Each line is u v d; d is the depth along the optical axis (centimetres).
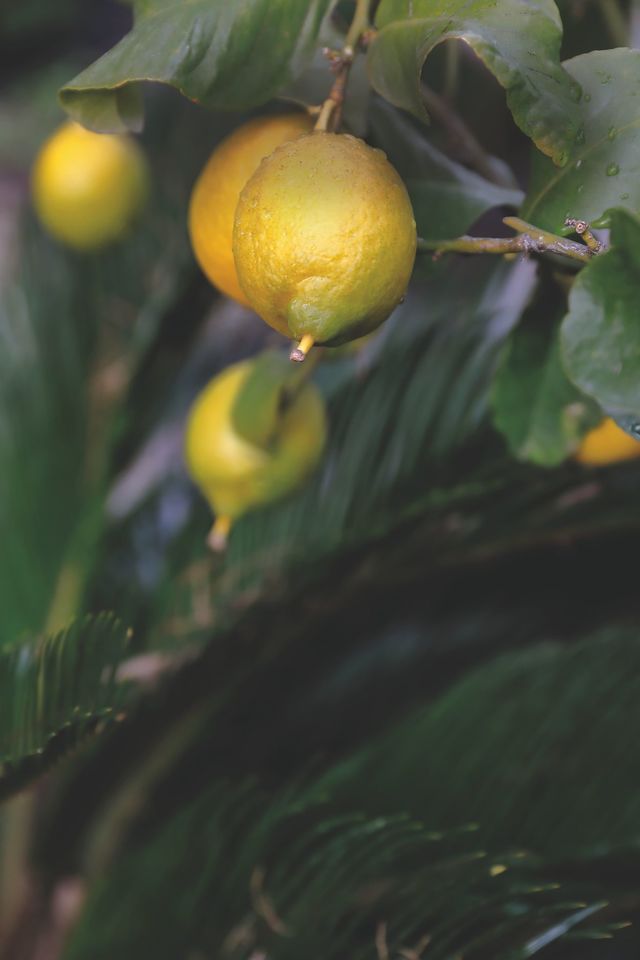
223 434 126
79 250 156
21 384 164
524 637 147
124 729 148
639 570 144
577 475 128
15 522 161
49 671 112
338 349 125
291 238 95
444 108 117
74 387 164
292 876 130
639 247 91
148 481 173
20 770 113
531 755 131
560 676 133
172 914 136
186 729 150
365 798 132
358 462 143
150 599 155
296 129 104
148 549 159
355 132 106
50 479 162
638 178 99
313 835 128
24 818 158
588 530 134
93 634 112
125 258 163
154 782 154
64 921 156
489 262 141
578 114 96
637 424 93
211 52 100
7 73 317
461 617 150
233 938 132
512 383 114
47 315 166
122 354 163
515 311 141
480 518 135
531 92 95
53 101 318
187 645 150
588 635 139
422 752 132
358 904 128
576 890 126
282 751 151
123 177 146
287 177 95
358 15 100
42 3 297
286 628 143
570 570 146
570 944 128
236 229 96
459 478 138
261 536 149
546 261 108
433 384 141
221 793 139
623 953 138
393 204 96
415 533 137
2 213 323
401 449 141
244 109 101
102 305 164
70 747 113
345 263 95
